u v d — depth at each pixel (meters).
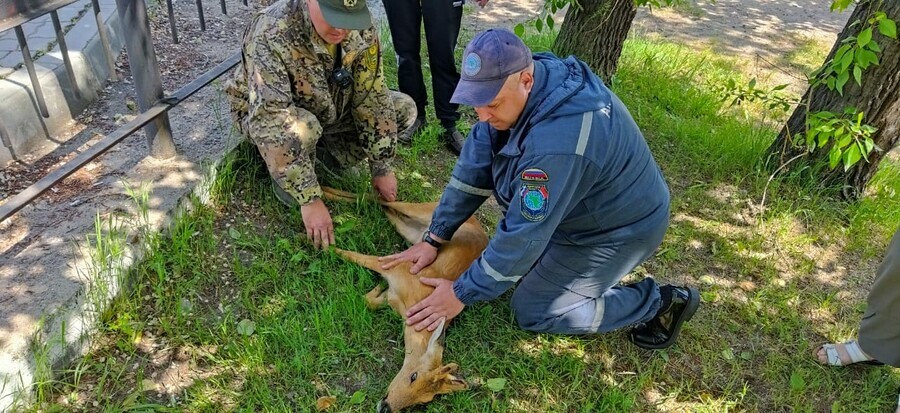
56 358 2.32
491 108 2.02
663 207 2.49
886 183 4.09
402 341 2.67
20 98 3.26
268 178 3.32
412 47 3.67
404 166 3.70
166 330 2.54
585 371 2.68
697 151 4.27
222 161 3.20
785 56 6.21
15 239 2.67
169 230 2.88
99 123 3.61
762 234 3.56
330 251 2.91
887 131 3.60
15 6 2.75
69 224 2.76
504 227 2.24
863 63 3.20
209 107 3.66
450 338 2.71
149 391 2.37
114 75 3.64
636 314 2.69
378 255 3.08
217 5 5.07
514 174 2.19
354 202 3.26
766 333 2.96
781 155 3.93
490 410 2.48
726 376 2.74
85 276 2.51
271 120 2.64
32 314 2.34
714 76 5.50
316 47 2.65
